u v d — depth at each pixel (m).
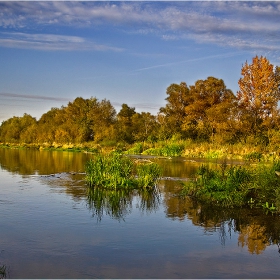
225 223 10.39
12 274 6.72
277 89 41.84
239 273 6.98
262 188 12.82
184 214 11.41
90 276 6.71
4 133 81.25
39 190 15.35
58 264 7.25
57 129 60.84
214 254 7.96
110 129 53.50
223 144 39.28
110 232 9.41
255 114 41.94
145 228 9.81
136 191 15.34
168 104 54.75
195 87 49.38
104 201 13.22
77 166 26.11
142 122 59.94
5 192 14.80
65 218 10.73
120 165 16.86
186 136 47.53
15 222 10.21
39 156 36.69
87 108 68.75
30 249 8.07
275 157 27.16
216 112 43.25
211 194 13.39
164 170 23.39
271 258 7.78
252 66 42.12
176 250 8.16
